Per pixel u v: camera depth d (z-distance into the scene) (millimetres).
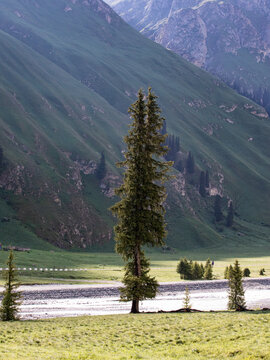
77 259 115125
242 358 21641
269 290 87812
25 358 21031
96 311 51594
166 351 24516
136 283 39500
